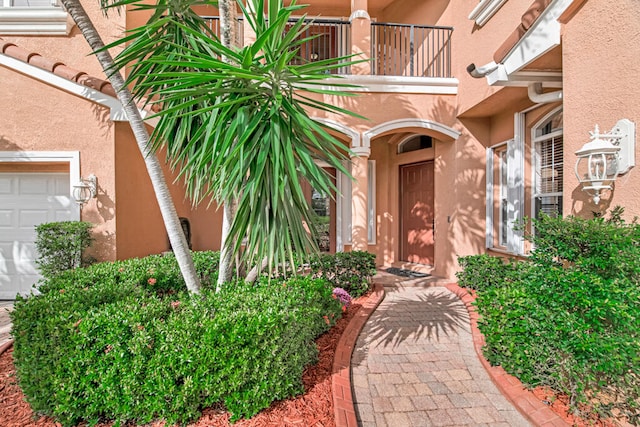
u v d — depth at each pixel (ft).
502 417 9.68
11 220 20.54
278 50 10.14
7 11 19.89
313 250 11.12
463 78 22.93
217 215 32.99
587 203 11.29
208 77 8.91
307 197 33.63
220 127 9.74
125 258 20.71
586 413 8.76
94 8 20.72
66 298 10.80
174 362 8.47
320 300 13.57
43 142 19.53
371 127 23.68
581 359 8.38
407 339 14.89
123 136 20.67
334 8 31.65
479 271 19.58
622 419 8.54
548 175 18.72
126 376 8.46
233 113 10.32
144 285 14.82
